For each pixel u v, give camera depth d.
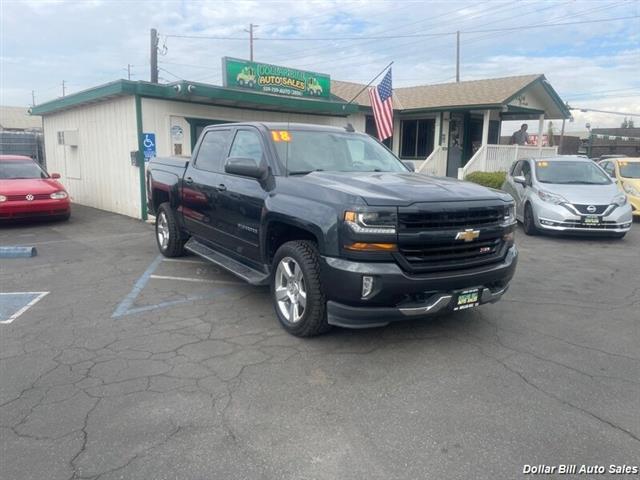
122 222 11.84
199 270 7.22
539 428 3.19
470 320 5.16
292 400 3.53
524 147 19.39
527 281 6.79
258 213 5.08
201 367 4.04
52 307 5.57
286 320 4.73
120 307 5.57
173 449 2.97
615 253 8.71
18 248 8.20
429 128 20.78
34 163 12.77
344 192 4.16
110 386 3.73
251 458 2.89
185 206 7.04
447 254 4.22
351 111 14.98
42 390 3.67
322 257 4.16
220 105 12.92
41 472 2.76
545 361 4.20
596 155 44.00
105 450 2.96
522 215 11.06
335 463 2.85
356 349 4.40
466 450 2.96
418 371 3.99
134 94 11.37
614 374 3.96
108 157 13.10
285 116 14.45
